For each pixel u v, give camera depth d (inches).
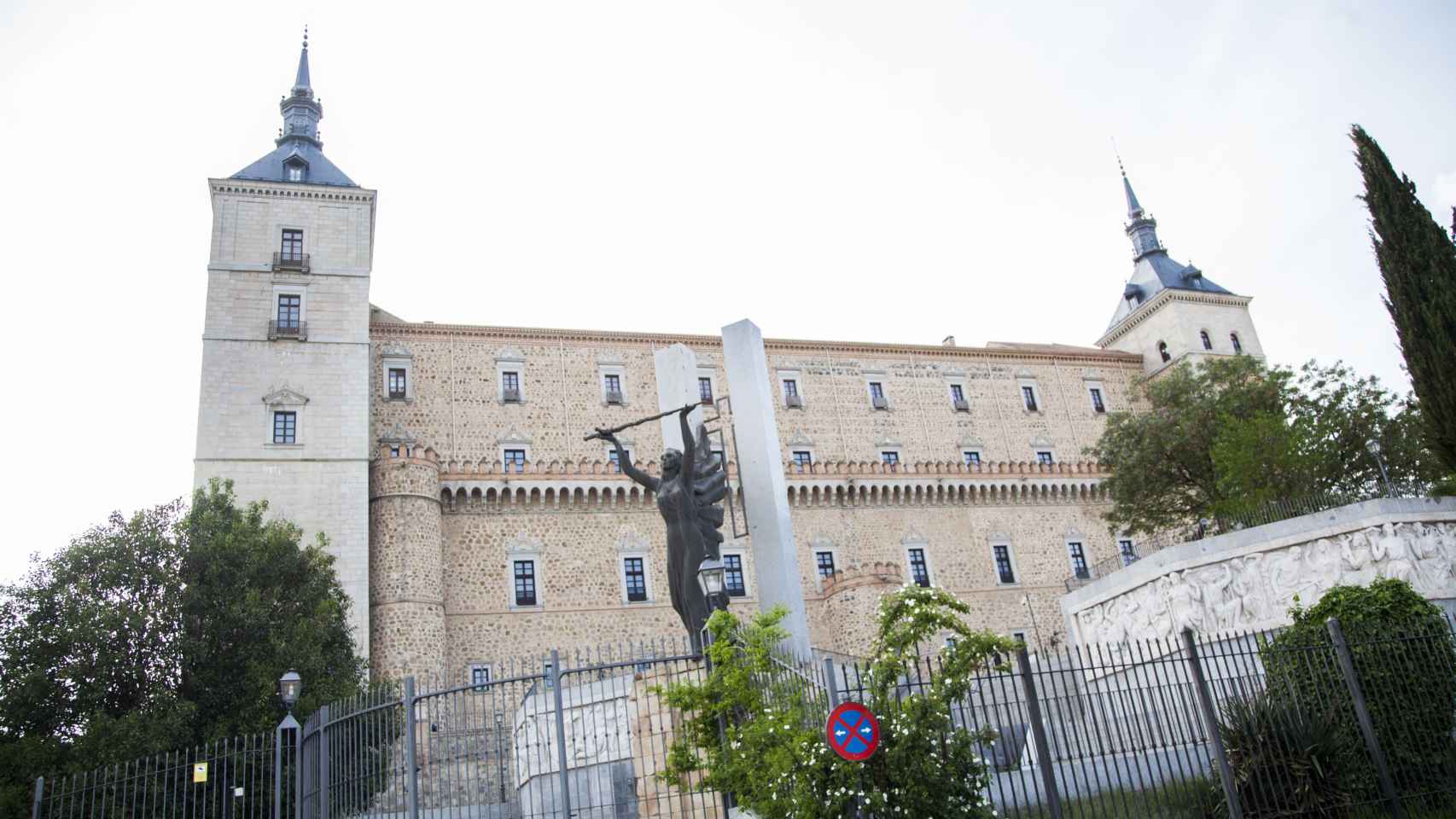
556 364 2255.2
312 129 2209.6
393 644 1732.3
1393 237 1001.5
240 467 1766.7
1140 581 1130.0
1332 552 991.0
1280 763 572.4
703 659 587.8
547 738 633.0
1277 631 932.0
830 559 2199.8
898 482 2304.4
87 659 1169.4
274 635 1262.3
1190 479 1850.4
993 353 2691.9
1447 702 625.0
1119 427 1947.6
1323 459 1425.9
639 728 657.0
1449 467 997.2
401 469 1861.5
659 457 2236.7
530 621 1919.3
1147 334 2891.2
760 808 476.4
